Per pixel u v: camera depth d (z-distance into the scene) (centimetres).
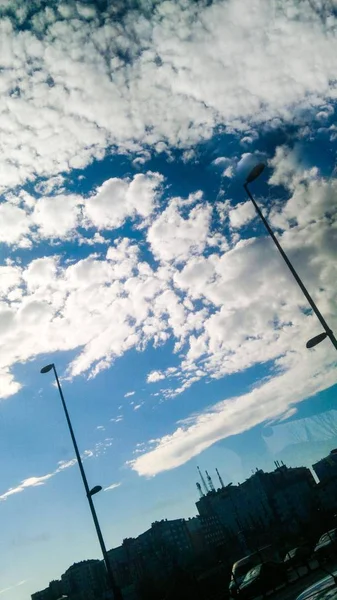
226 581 2058
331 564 1548
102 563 10056
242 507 9212
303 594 887
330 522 4041
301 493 8319
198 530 11581
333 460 9781
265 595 1487
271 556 2116
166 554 9025
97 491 1494
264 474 9331
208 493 10712
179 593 1980
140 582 4128
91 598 8788
